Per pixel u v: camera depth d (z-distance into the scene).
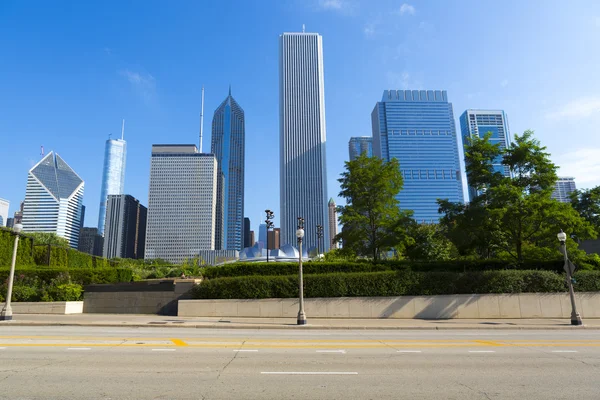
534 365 9.70
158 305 24.31
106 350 11.41
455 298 23.56
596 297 23.64
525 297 23.64
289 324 19.62
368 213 28.70
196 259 54.53
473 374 8.69
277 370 8.92
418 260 28.66
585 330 18.75
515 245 26.42
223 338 14.48
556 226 23.30
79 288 25.44
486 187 26.56
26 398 6.62
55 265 36.34
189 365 9.38
